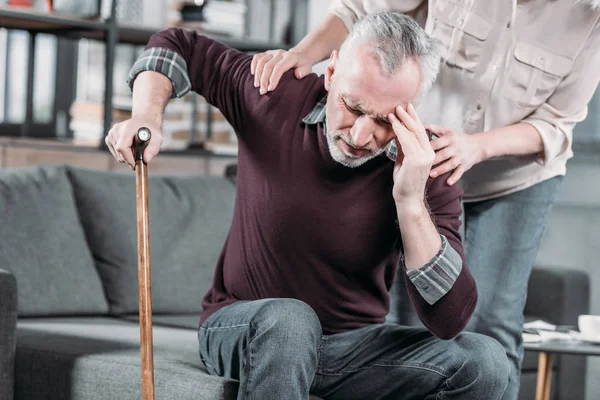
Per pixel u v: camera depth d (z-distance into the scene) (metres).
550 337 3.07
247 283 2.42
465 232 2.98
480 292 2.90
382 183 2.35
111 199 3.45
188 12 4.56
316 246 2.35
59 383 2.61
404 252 2.28
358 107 2.14
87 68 4.97
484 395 2.26
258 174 2.40
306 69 2.46
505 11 2.70
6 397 2.59
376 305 2.47
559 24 2.70
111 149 2.28
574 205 5.51
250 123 2.44
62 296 3.20
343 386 2.42
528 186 2.85
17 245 3.14
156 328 3.18
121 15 4.54
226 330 2.30
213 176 3.86
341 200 2.33
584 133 5.55
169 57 2.51
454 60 2.76
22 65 5.00
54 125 4.91
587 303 4.16
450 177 2.42
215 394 2.29
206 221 3.67
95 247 3.39
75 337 2.82
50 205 3.28
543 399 3.44
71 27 4.23
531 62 2.72
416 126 2.16
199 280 3.58
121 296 3.37
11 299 2.59
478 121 2.78
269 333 2.16
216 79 2.54
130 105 4.39
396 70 2.11
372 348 2.38
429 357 2.31
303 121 2.36
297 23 5.21
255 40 4.70
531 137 2.73
